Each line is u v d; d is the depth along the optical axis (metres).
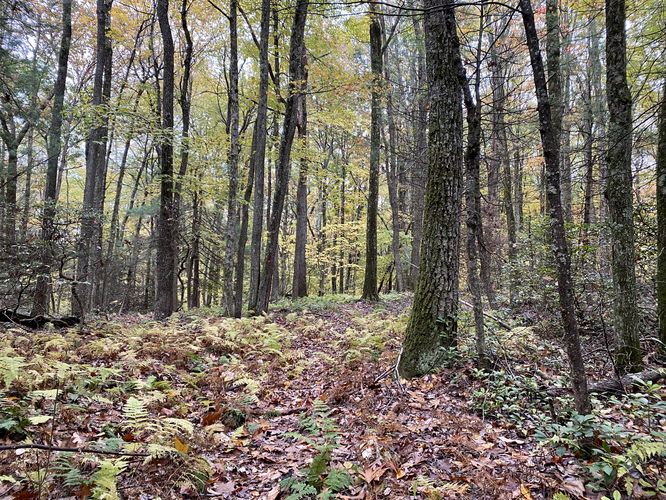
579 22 13.66
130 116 12.00
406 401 5.23
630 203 6.18
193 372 6.87
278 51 14.95
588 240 8.85
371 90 13.70
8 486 3.08
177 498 3.35
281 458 4.17
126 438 4.07
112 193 28.27
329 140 26.98
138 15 19.14
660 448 3.08
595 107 11.81
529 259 9.67
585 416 3.67
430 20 6.08
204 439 4.31
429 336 6.12
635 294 6.03
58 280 9.13
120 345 7.52
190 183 15.39
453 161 6.16
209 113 23.47
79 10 17.91
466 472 3.62
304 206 19.27
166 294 13.16
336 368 7.07
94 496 2.96
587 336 7.54
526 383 5.05
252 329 9.62
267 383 6.50
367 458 3.88
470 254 5.84
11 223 10.06
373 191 16.36
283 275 30.42
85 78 21.92
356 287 36.41
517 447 4.08
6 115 13.38
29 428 4.00
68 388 5.07
